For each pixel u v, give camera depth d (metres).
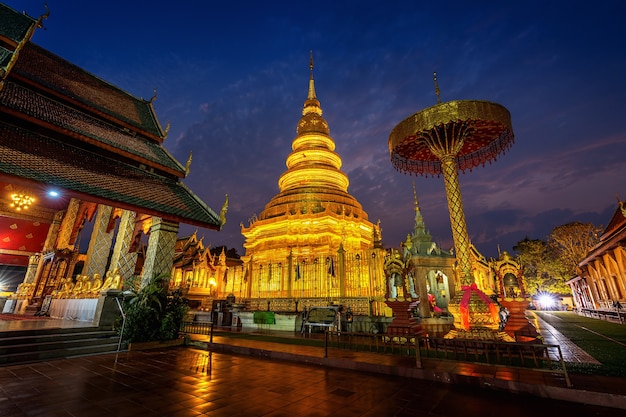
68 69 19.44
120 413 5.73
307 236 30.77
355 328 17.12
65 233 22.73
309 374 8.66
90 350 11.45
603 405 6.04
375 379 8.12
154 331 13.08
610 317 24.70
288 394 6.89
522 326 11.48
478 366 8.45
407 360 9.35
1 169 10.27
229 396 6.73
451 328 13.22
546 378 7.19
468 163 19.55
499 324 11.94
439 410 5.91
